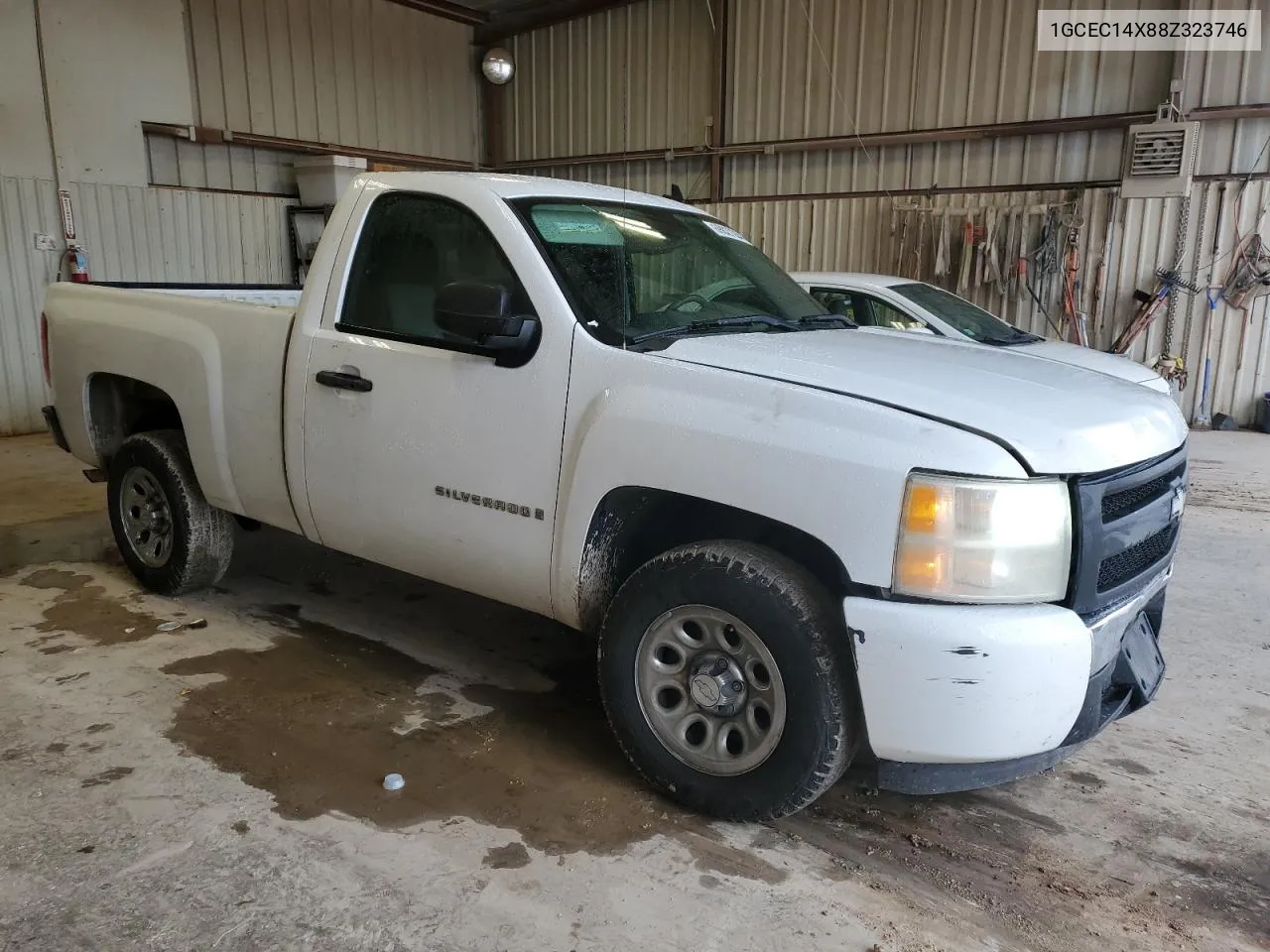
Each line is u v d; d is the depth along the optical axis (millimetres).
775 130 11930
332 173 10992
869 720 2316
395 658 3723
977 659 2184
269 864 2393
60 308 4461
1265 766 3080
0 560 4832
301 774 2834
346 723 3172
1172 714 3434
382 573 4723
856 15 11102
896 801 2824
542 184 3230
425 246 3135
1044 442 2271
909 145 11125
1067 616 2246
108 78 9500
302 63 11703
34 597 4273
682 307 3080
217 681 3449
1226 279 9664
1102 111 9984
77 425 4449
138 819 2566
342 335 3275
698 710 2619
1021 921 2287
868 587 2281
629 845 2537
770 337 2945
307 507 3471
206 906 2227
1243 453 8477
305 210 11328
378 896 2283
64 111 9156
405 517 3154
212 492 3848
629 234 3221
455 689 3467
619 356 2674
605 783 2844
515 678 3584
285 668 3586
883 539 2236
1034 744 2275
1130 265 10055
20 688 3334
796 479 2328
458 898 2289
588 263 2947
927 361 2793
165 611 4121
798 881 2410
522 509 2848
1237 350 9750
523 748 3047
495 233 2945
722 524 2795
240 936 2133
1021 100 10344
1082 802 2844
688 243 3438
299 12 11594
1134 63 9742
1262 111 9227
